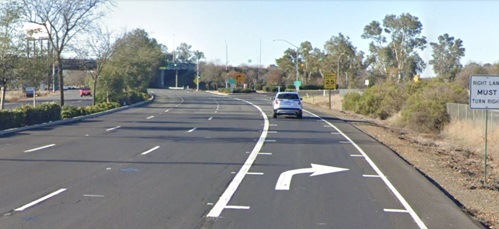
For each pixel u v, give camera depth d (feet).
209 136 93.50
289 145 81.92
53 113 118.93
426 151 90.22
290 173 55.52
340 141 89.51
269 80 466.29
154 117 142.31
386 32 376.07
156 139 86.94
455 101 153.07
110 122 122.83
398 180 52.75
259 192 45.03
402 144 95.81
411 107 152.87
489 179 63.16
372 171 58.13
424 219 36.81
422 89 168.55
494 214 41.22
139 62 234.99
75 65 197.47
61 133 94.89
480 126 116.06
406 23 364.99
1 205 38.55
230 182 49.52
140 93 241.14
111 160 62.69
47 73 130.11
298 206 39.93
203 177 52.08
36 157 64.13
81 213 36.45
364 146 82.64
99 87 189.47
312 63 430.20
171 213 36.83
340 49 406.62
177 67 535.19
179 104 223.30
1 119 95.81
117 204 39.50
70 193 43.27
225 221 34.83
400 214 38.09
